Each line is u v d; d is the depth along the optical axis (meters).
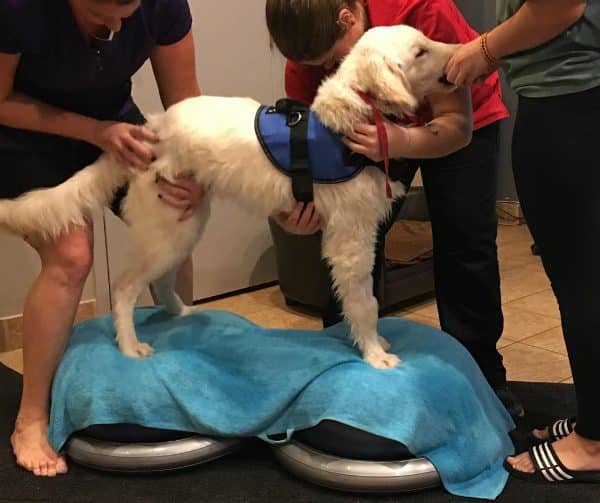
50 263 1.82
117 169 1.83
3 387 2.32
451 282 2.01
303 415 1.70
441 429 1.65
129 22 1.79
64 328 1.84
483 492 1.63
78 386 1.79
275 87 3.37
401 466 1.62
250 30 3.22
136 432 1.75
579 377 1.58
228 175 1.74
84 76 1.80
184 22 1.93
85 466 1.80
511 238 4.22
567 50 1.44
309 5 1.65
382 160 1.65
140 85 2.92
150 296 3.05
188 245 1.86
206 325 2.07
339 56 1.77
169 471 1.76
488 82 1.93
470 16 4.41
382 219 1.79
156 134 1.80
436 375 1.70
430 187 1.98
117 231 2.97
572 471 1.65
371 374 1.68
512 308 3.05
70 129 1.80
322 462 1.66
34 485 1.74
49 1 1.65
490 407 1.83
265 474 1.76
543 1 1.37
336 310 2.25
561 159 1.49
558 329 2.79
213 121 1.75
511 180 4.51
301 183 1.68
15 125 1.80
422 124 1.82
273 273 3.55
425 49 1.64
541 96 1.49
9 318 2.76
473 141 1.91
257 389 1.77
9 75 1.72
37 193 1.79
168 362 1.80
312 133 1.66
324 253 1.75
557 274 1.59
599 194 1.49
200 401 1.75
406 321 2.03
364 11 1.83
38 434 1.85
